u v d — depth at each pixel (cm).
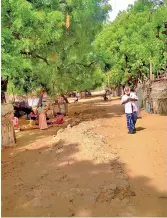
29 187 661
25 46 1369
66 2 1658
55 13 1396
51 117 1955
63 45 1827
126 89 1188
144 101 2127
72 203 567
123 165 768
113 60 3080
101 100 4166
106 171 721
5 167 827
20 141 1202
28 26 1353
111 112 2191
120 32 2878
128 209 536
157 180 660
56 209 546
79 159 832
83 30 1817
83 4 1677
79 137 1076
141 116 1734
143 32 1889
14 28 1323
